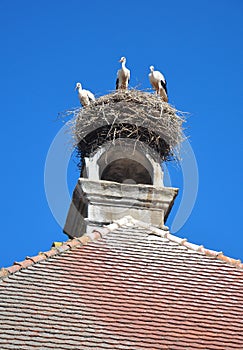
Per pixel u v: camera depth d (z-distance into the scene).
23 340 17.08
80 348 17.05
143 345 17.34
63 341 17.20
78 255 20.09
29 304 18.19
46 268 19.45
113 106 23.92
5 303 18.11
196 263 20.38
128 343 17.36
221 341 17.77
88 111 23.97
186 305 18.84
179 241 21.06
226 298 19.22
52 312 18.05
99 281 19.30
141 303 18.72
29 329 17.41
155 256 20.50
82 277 19.34
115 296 18.84
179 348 17.38
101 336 17.47
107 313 18.23
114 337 17.48
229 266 20.34
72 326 17.69
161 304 18.77
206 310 18.73
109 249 20.53
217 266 20.31
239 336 18.02
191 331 17.98
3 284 18.73
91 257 20.11
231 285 19.70
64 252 20.11
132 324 17.97
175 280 19.69
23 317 17.75
